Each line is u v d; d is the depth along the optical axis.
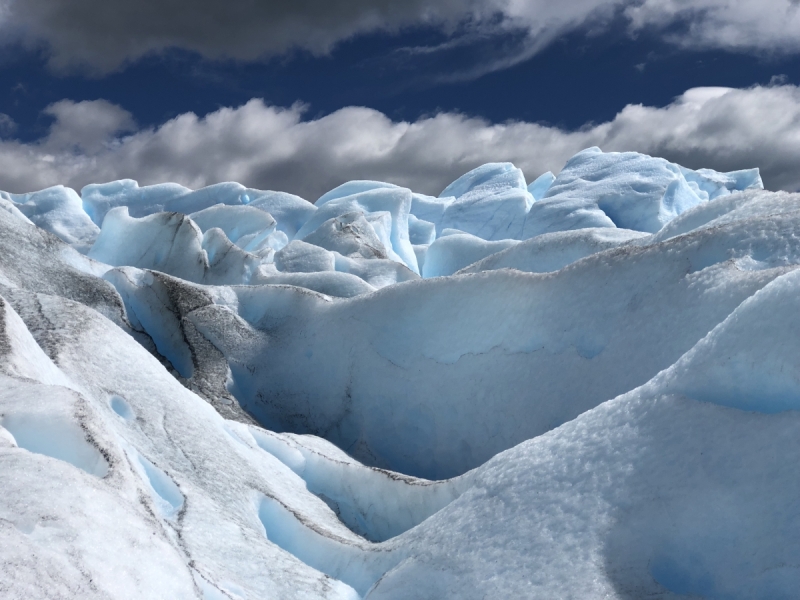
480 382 5.52
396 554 3.09
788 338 2.60
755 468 2.39
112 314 6.95
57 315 4.64
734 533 2.28
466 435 5.48
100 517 2.01
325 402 6.51
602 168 25.06
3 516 1.78
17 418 2.43
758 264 4.40
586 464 2.83
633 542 2.42
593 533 2.52
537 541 2.61
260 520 3.75
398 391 6.05
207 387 6.54
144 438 3.79
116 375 4.24
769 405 2.63
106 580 1.81
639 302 4.82
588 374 4.82
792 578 2.06
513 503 2.87
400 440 5.91
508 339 5.54
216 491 3.66
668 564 2.35
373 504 4.34
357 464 4.61
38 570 1.63
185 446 3.95
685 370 2.91
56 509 1.90
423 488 4.05
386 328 6.45
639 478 2.62
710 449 2.55
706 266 4.65
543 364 5.17
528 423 5.04
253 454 4.56
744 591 2.14
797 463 2.32
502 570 2.55
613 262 5.20
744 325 2.81
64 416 2.46
